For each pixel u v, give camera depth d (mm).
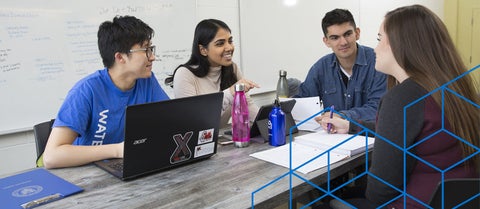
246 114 1516
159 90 1804
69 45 2551
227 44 2020
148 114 1134
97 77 1571
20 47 2342
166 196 1029
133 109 1092
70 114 1439
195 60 2084
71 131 1430
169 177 1188
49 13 2445
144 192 1065
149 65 1554
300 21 4020
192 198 1007
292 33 3961
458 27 5137
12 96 2332
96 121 1550
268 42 3746
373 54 2197
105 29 1499
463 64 1056
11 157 2379
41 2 2404
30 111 2412
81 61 2615
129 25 1480
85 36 2619
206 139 1329
